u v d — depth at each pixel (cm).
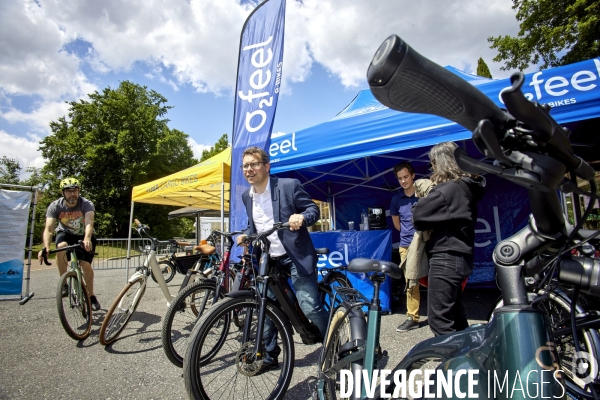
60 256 410
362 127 399
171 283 816
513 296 90
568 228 95
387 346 311
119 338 363
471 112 66
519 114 60
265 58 439
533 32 1180
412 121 371
